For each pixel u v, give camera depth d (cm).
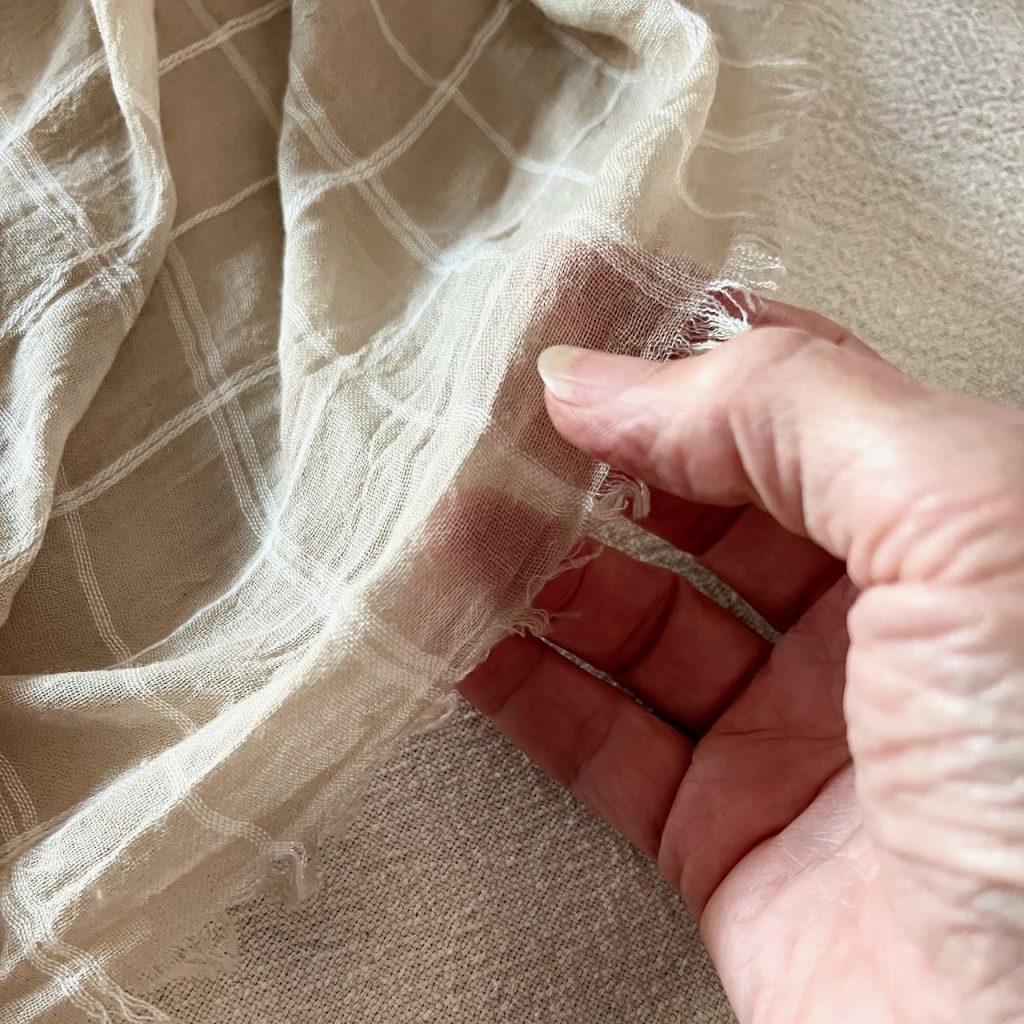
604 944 48
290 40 45
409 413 37
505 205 43
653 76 39
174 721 35
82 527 38
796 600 51
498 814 49
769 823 45
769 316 46
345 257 41
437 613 34
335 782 34
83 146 41
